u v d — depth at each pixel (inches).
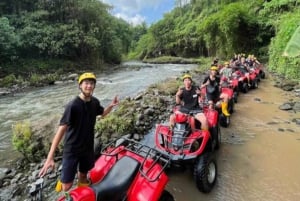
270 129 282.5
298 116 326.3
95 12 1370.6
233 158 217.5
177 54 2196.1
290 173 193.5
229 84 374.0
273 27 1034.1
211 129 210.2
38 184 185.2
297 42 125.9
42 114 432.5
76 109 118.6
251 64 593.3
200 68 954.1
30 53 1015.0
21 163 228.8
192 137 180.1
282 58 629.0
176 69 1187.9
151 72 1067.3
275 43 739.4
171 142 181.9
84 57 1256.2
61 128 116.7
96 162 141.1
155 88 502.0
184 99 221.5
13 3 1114.1
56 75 874.1
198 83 580.1
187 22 2532.0
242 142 249.8
